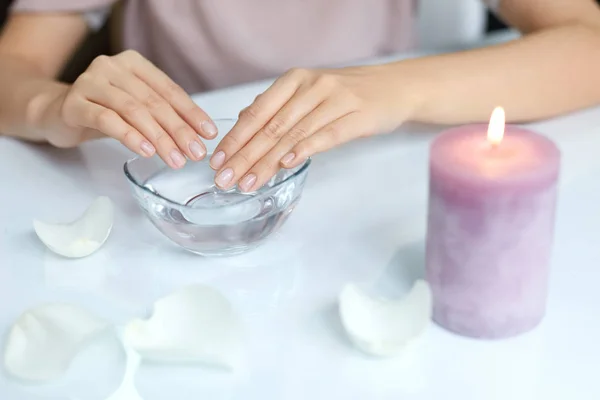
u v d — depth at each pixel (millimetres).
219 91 899
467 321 571
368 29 1198
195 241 639
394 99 774
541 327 582
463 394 539
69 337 573
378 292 617
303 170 656
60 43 1060
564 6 980
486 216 545
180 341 563
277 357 568
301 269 643
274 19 1147
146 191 633
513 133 580
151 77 752
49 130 795
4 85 885
